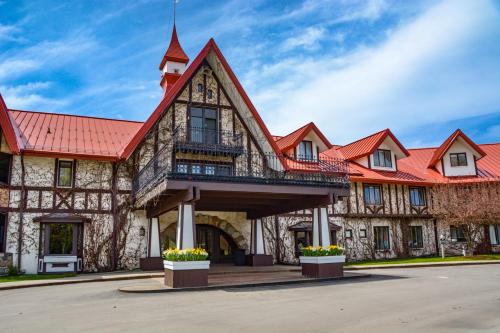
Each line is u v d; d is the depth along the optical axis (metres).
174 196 13.30
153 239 17.39
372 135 26.44
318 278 12.67
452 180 26.56
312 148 22.92
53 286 12.40
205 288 10.89
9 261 15.80
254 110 19.20
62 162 17.27
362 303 8.52
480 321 6.81
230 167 19.41
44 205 16.64
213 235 20.41
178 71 23.81
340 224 23.36
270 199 15.32
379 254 24.41
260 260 18.95
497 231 26.95
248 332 6.12
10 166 16.44
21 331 6.45
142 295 10.05
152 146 18.41
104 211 17.41
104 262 17.08
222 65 19.12
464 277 13.52
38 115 19.83
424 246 25.97
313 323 6.68
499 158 29.19
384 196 24.97
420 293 9.92
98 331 6.30
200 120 19.48
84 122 20.34
